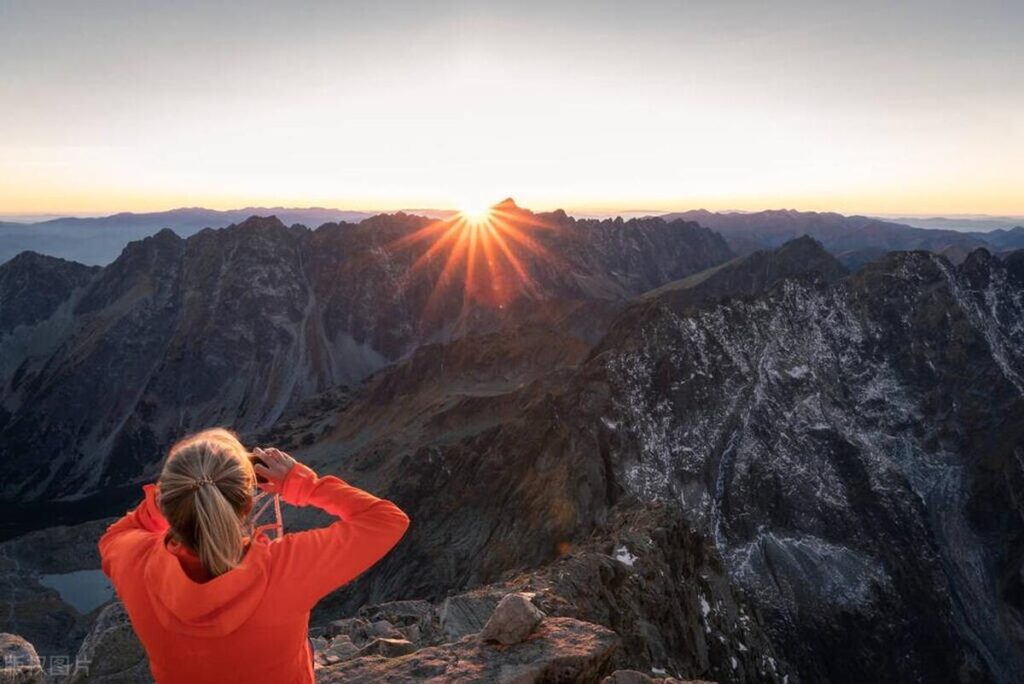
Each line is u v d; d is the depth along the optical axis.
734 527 176.62
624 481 148.38
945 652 168.25
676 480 167.50
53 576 182.25
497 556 110.44
